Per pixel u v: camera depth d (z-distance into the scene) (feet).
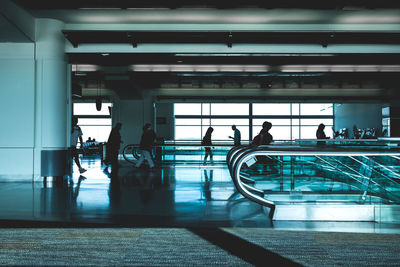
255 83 61.87
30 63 31.48
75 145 37.29
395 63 35.99
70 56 33.27
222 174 37.76
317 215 17.15
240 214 17.74
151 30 30.04
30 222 15.93
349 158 22.34
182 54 33.30
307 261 10.85
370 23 32.60
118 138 45.88
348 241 13.19
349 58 34.86
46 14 30.37
